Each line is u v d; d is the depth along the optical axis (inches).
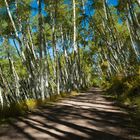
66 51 1448.1
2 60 1274.6
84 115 465.4
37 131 349.7
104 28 1173.7
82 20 1148.5
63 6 1117.7
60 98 901.2
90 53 1943.9
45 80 910.4
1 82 1053.8
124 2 862.5
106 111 499.8
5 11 858.1
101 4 1015.6
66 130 348.5
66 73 1446.9
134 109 481.7
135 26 790.5
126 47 1200.8
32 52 948.0
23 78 1284.4
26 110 556.4
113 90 895.7
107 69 1619.1
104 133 321.7
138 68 824.3
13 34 951.0
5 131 359.6
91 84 3166.8
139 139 282.7
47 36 1259.8
